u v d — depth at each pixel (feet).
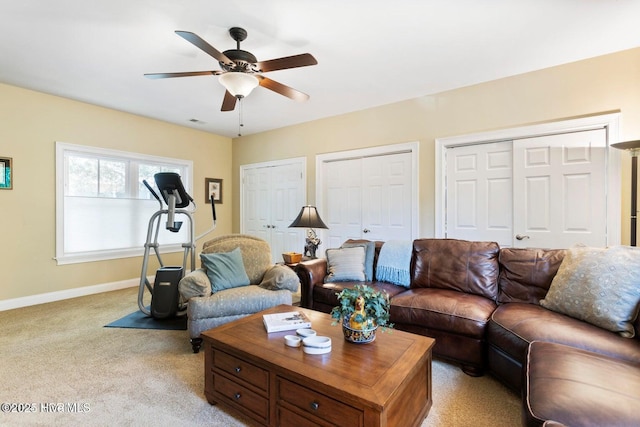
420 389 5.01
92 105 13.10
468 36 8.00
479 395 6.05
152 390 6.14
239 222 18.58
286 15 7.07
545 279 7.34
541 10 6.95
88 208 13.33
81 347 8.03
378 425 3.73
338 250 10.20
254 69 7.74
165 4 6.66
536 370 4.14
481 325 6.64
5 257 11.12
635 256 5.63
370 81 10.75
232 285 8.87
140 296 10.31
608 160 9.04
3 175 11.03
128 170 14.60
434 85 11.13
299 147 15.84
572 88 9.45
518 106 10.27
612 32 7.84
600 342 4.92
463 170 11.55
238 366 5.24
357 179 14.06
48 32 7.72
